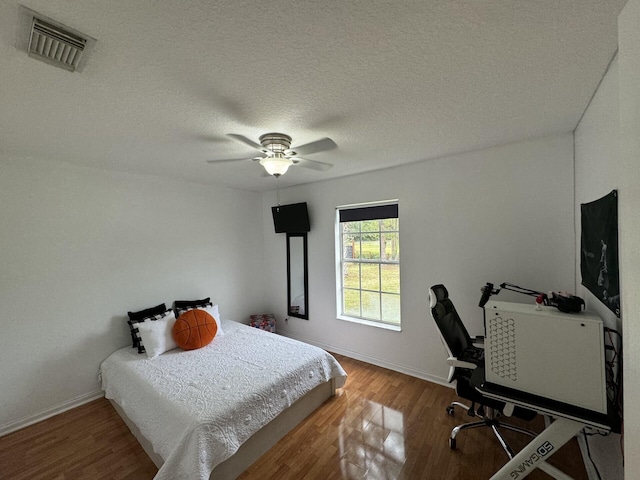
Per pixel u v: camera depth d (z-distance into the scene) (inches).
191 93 56.2
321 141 74.3
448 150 98.2
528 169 90.5
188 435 63.7
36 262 94.5
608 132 52.9
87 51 42.5
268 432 79.1
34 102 57.8
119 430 88.0
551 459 70.2
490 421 78.6
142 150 89.6
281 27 39.1
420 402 98.7
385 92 58.0
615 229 48.9
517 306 59.8
